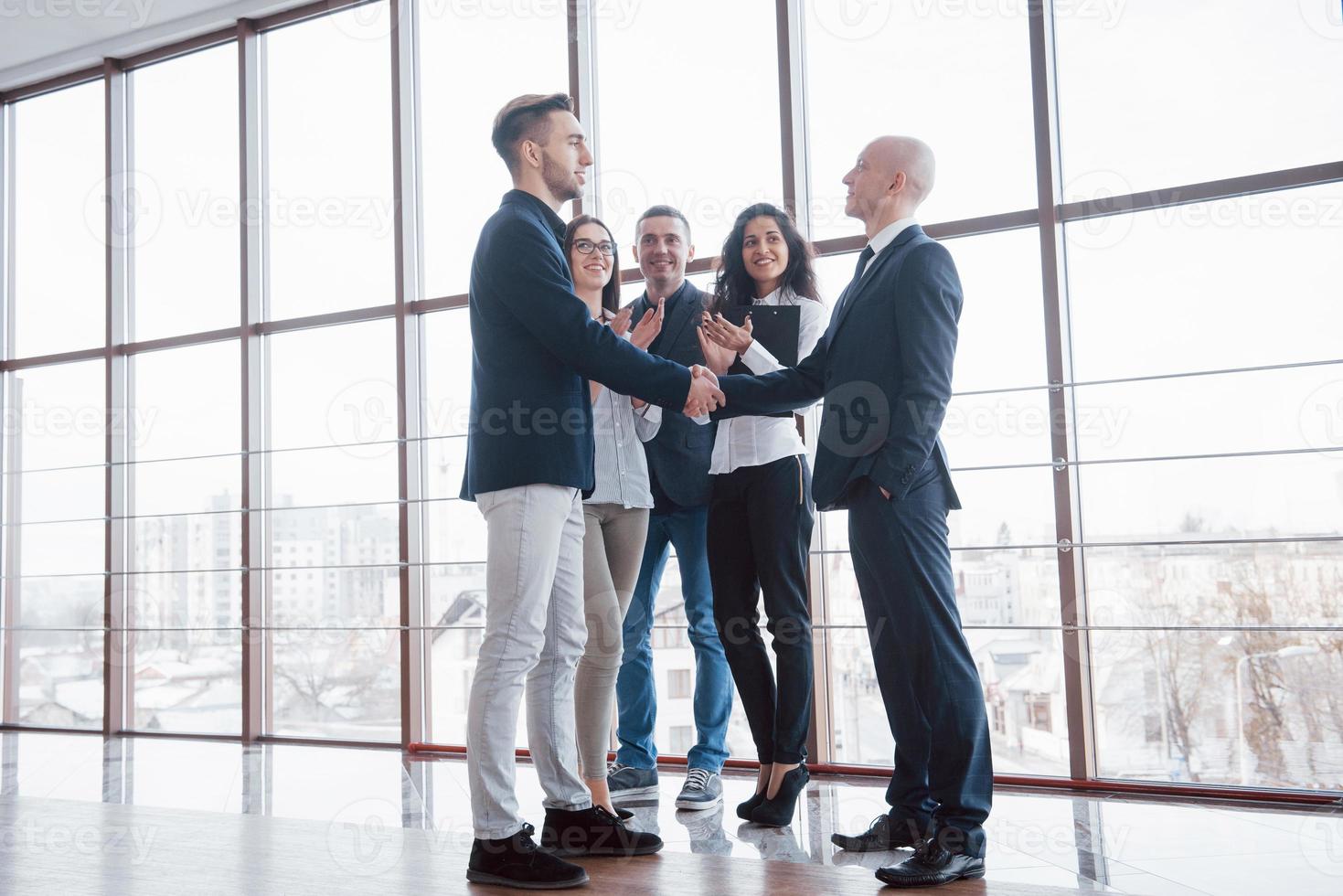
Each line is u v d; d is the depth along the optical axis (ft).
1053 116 9.74
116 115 14.90
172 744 13.03
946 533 5.77
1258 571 8.64
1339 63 8.84
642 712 8.13
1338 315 8.63
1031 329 9.70
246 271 13.57
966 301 9.96
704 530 7.98
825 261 10.87
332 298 13.34
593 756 6.66
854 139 10.80
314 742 12.82
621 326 6.88
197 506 13.99
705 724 7.99
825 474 6.02
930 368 5.58
